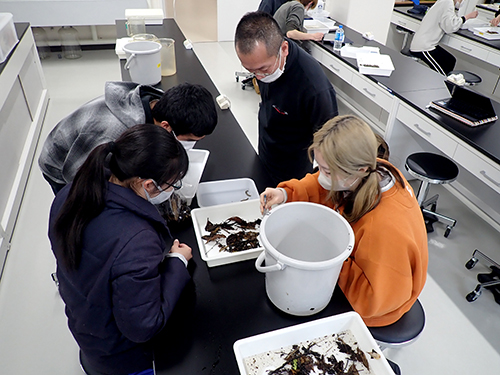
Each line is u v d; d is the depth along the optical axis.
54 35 4.93
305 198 1.34
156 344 0.93
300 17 2.98
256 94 4.35
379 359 0.88
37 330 1.82
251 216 1.36
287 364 0.89
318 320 0.93
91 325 0.90
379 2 4.01
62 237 0.80
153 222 0.89
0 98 2.39
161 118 1.19
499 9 4.63
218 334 0.96
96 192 0.79
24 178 2.72
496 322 1.97
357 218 1.08
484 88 4.48
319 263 0.84
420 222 1.10
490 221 2.61
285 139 1.91
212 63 5.14
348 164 0.95
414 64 3.12
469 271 2.26
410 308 1.32
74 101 3.93
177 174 0.85
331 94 1.69
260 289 1.09
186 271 1.03
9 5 4.25
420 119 2.38
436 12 3.96
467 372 1.73
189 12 6.50
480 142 1.99
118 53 2.63
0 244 2.14
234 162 1.68
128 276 0.78
